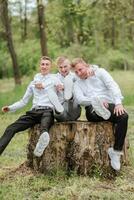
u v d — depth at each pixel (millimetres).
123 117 7086
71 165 7410
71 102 7535
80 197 6449
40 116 7344
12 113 14531
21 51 38219
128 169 7730
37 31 42094
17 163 8477
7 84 30719
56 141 7402
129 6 21000
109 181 7215
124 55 45031
